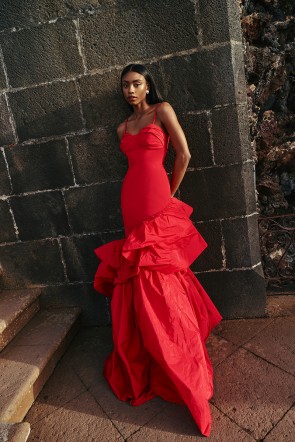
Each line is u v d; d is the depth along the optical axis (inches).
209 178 93.5
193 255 82.0
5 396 70.7
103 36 87.5
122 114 91.8
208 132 90.4
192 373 69.3
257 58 118.3
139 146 76.4
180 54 86.4
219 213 95.9
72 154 95.7
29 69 91.0
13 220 102.0
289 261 122.6
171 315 72.8
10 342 91.0
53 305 108.0
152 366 79.6
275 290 114.9
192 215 96.7
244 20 116.5
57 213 100.5
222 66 85.6
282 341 89.8
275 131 124.1
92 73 90.0
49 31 88.4
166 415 71.4
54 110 93.1
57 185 98.3
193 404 66.6
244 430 65.7
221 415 69.7
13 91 92.7
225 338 94.0
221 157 91.7
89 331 106.0
